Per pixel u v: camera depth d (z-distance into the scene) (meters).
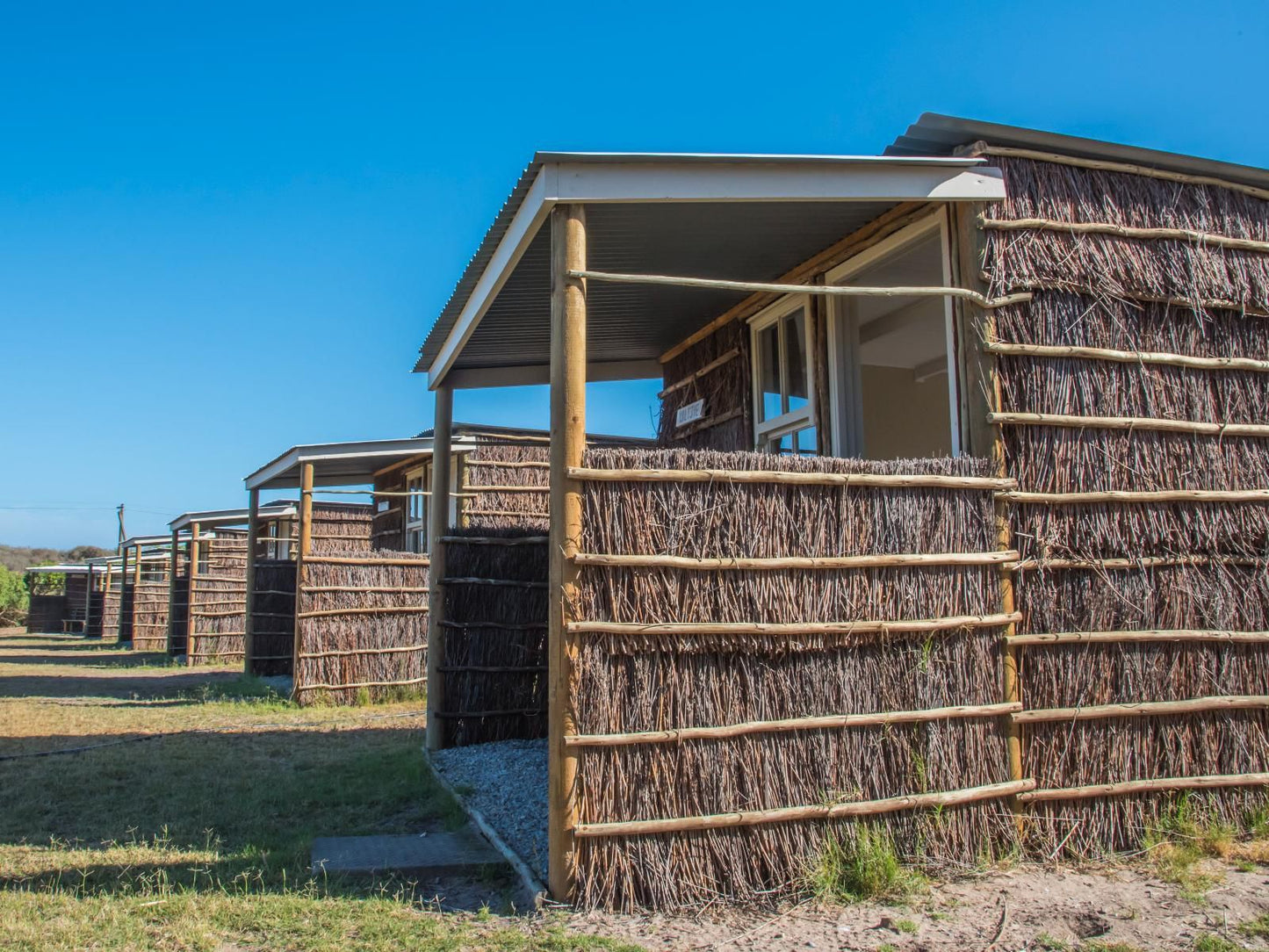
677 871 4.05
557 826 4.02
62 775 6.94
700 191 4.50
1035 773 4.67
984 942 3.63
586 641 4.09
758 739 4.24
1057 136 5.03
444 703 7.57
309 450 11.59
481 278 5.85
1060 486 4.87
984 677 4.62
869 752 4.39
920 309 7.47
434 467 7.77
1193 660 4.99
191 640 17.53
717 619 4.23
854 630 4.39
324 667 11.26
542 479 12.23
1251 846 4.75
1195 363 5.23
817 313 6.47
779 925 3.81
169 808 5.97
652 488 4.25
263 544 20.50
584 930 3.74
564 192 4.35
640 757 4.09
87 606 29.22
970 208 4.94
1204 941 3.62
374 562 11.65
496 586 7.82
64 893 4.30
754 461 4.40
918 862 4.38
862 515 4.51
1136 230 5.21
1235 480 5.23
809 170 4.65
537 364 8.13
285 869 4.64
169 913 4.03
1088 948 3.58
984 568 4.68
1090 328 5.06
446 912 4.08
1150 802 4.81
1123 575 4.93
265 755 7.81
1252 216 5.57
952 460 4.71
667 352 8.77
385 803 6.06
